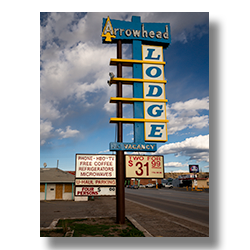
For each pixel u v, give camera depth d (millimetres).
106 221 11016
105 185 10633
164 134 11156
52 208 16734
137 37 11867
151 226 10250
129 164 10734
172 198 26219
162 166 10938
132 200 23734
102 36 11531
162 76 11758
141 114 11234
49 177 25875
